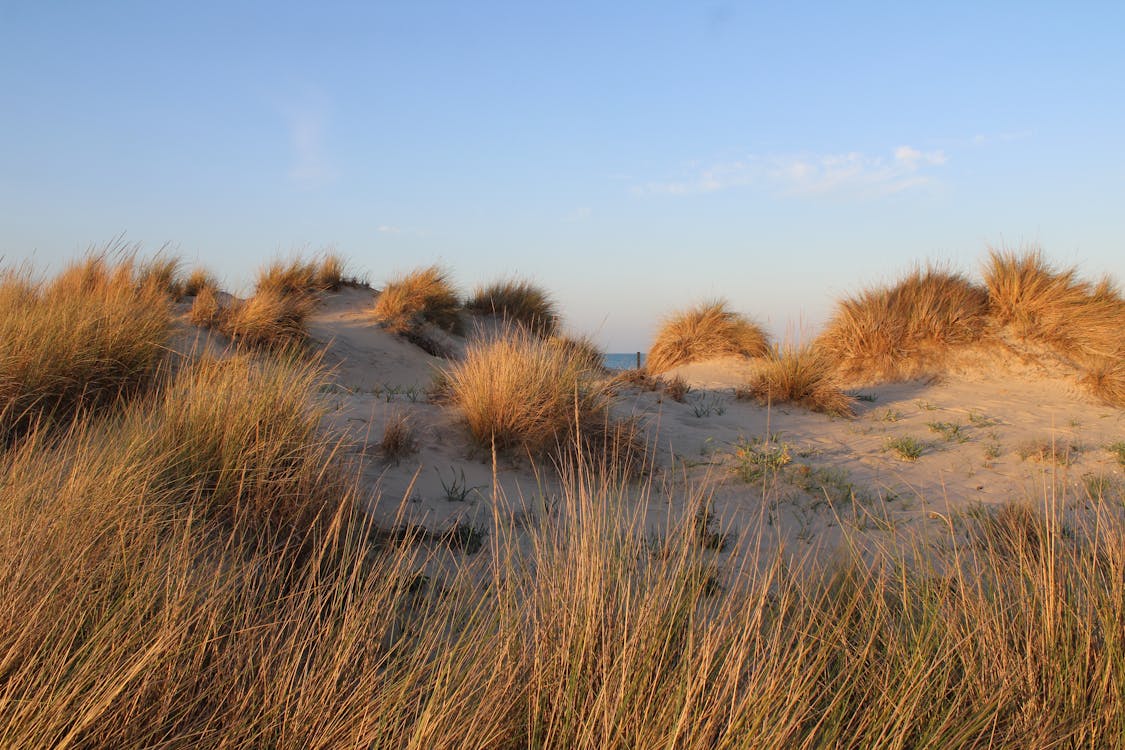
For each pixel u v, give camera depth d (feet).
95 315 18.13
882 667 8.03
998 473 19.20
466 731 6.75
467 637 8.34
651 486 16.98
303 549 10.66
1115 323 31.83
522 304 51.24
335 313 43.09
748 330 37.91
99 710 6.10
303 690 6.97
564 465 17.02
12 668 6.51
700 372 35.17
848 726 7.15
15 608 6.87
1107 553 9.57
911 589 9.93
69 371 15.76
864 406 27.68
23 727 5.97
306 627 8.25
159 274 37.83
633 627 7.87
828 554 12.91
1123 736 7.24
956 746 7.02
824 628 8.24
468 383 19.94
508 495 15.42
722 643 7.89
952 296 34.47
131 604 7.41
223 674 7.39
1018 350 32.45
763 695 7.00
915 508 16.12
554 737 7.02
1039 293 33.71
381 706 6.84
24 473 9.39
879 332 33.58
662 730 6.72
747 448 20.42
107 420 14.42
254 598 8.73
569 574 8.50
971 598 9.07
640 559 9.98
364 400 20.90
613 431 18.58
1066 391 29.91
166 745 6.42
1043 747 7.08
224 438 12.53
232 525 11.19
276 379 15.66
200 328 32.40
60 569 7.56
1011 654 8.29
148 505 9.71
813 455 20.72
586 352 25.04
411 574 10.49
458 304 47.14
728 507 16.06
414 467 16.44
